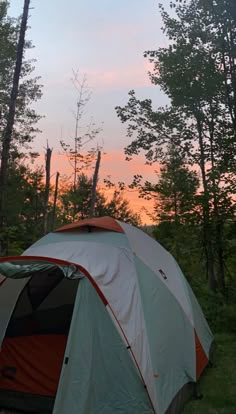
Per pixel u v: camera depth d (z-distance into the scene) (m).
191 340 5.10
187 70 13.00
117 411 3.66
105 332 3.86
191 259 10.62
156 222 12.87
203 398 4.70
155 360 4.00
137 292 4.34
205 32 12.72
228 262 10.15
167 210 11.86
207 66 12.74
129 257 4.71
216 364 5.94
